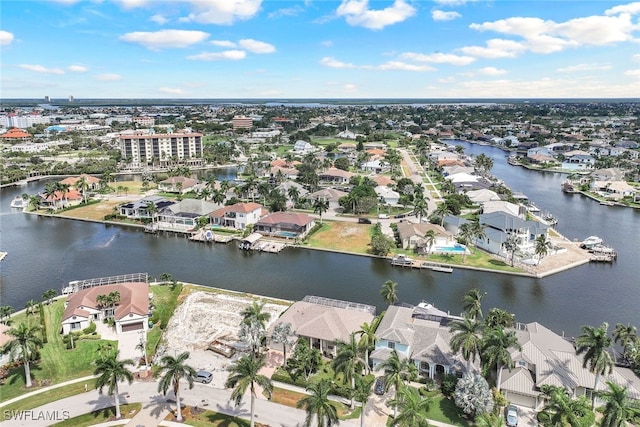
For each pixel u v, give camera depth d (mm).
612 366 68562
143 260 143625
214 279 127062
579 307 110250
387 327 84812
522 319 104250
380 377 76625
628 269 134500
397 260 136125
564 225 181125
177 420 67500
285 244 155750
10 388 75688
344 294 116688
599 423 66438
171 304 106125
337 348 80375
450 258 140500
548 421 64188
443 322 90375
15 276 130375
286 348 87938
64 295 113688
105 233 174250
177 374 65688
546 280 126188
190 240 164500
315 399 57719
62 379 78438
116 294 101250
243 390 60750
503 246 141000
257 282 124688
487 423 61031
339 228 173625
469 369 75125
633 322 103000
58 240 164625
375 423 67125
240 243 156125
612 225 181375
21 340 74688
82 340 91250
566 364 75125
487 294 116938
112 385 65625
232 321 100000
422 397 73000
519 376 73375
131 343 90625
